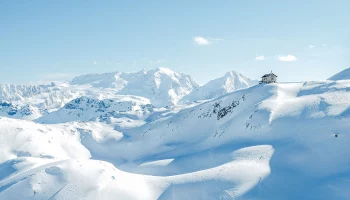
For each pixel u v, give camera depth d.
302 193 60.03
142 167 112.81
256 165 73.62
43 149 136.50
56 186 67.06
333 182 61.72
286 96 122.94
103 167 75.50
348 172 63.94
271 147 84.00
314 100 105.00
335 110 92.25
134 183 72.31
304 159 73.44
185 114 160.88
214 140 119.25
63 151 149.12
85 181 67.81
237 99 139.12
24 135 142.50
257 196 60.09
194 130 144.38
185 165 100.69
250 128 105.25
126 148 159.00
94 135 177.75
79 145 165.00
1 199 65.00
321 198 57.53
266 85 137.62
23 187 67.12
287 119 98.69
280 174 68.25
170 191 69.38
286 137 88.75
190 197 65.50
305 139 81.62
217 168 76.19
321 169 68.25
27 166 86.25
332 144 75.69
